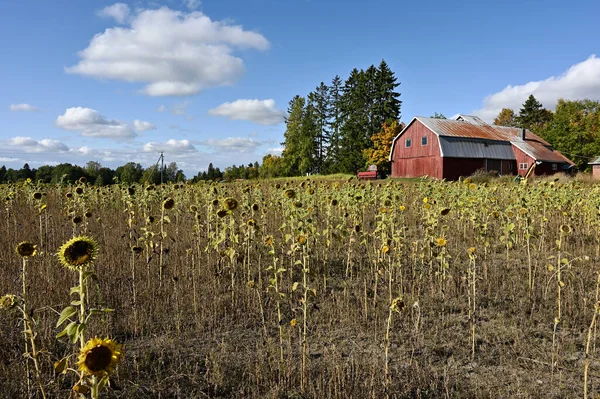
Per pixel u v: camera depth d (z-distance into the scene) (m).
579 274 7.18
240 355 4.67
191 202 11.49
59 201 12.25
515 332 5.20
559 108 72.62
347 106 72.31
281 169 79.38
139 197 10.11
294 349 4.82
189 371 4.25
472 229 10.16
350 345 4.93
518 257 8.50
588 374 4.28
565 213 10.16
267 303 6.02
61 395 3.80
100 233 9.39
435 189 11.76
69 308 2.57
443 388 4.08
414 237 9.70
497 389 4.05
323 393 3.84
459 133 44.53
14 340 4.64
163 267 6.85
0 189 13.55
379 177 45.78
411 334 5.19
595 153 67.56
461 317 5.71
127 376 4.16
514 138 48.66
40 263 6.81
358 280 7.02
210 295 6.23
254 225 6.36
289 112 77.25
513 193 12.22
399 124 67.06
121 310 5.62
